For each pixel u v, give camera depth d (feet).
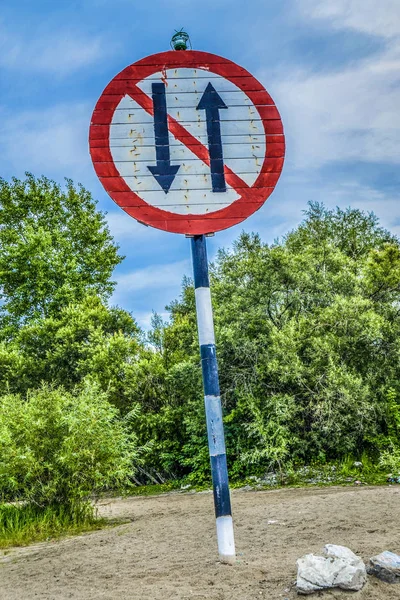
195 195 17.16
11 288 102.06
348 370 51.88
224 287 59.98
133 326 85.10
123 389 65.98
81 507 34.40
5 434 33.83
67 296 97.45
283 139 17.69
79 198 110.93
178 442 61.21
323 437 51.31
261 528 22.97
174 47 17.92
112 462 35.17
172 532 24.70
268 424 50.88
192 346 60.13
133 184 16.97
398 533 18.92
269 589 13.76
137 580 16.07
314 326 53.83
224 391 55.67
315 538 19.51
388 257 60.08
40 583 17.34
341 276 57.77
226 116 17.60
